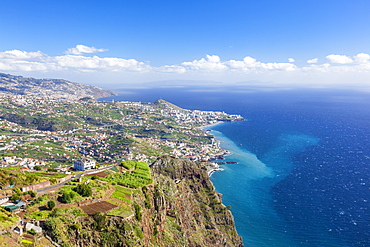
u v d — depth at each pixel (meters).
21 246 90.19
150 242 138.50
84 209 122.50
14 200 119.00
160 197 168.12
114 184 164.12
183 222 197.62
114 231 114.81
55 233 101.56
